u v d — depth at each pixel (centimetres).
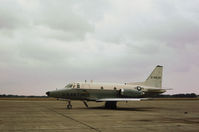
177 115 2255
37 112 2458
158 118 1941
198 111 2862
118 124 1530
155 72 3725
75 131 1242
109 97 3328
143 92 3469
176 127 1421
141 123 1595
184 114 2384
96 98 3259
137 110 2994
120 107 3803
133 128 1365
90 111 2672
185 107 3872
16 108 3120
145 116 2112
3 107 3359
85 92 3198
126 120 1772
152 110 3025
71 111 2638
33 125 1459
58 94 3086
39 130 1270
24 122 1608
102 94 3300
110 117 1984
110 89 3344
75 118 1878
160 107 3838
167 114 2366
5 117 1939
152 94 3616
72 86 3173
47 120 1730
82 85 3219
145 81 3650
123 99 3131
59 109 2975
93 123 1570
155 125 1501
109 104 3325
